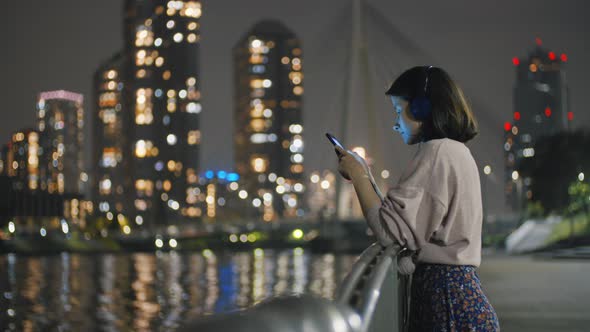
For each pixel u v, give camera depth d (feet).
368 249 10.59
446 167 10.93
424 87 11.65
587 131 300.40
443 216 11.00
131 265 352.49
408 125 11.90
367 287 8.03
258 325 5.73
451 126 11.49
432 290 11.18
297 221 532.32
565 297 63.77
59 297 197.06
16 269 323.16
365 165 11.39
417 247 11.06
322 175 498.28
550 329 43.52
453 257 11.07
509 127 435.12
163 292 200.23
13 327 144.87
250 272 274.36
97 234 570.46
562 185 289.53
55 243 529.45
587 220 250.57
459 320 11.08
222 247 579.07
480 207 11.24
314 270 278.46
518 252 192.85
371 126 396.16
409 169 11.14
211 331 5.61
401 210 10.77
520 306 56.39
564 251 173.27
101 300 186.19
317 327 6.03
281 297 6.35
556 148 294.05
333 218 496.64
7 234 522.47
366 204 11.11
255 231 559.79
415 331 11.60
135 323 143.23
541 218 304.91
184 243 581.53
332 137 11.53
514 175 334.44
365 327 6.64
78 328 141.18
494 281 85.10
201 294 189.98
